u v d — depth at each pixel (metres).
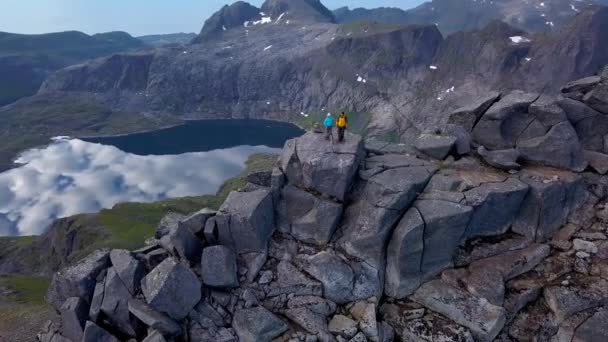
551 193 27.39
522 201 28.00
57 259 117.88
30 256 127.38
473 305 24.42
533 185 27.73
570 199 28.47
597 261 25.69
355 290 26.06
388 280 26.83
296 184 30.22
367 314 24.67
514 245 27.19
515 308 24.48
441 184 28.39
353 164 28.73
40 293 75.56
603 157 30.27
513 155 30.62
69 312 25.23
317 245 28.31
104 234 116.62
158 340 22.62
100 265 27.48
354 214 28.50
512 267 25.69
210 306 24.94
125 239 108.56
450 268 26.66
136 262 26.55
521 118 32.09
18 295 72.31
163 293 23.91
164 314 24.03
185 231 27.09
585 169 30.48
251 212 27.20
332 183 28.53
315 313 24.97
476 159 31.72
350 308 25.78
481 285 24.88
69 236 122.12
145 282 25.11
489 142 32.62
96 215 131.12
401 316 25.61
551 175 29.02
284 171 30.59
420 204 27.06
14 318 45.03
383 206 26.83
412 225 25.67
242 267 26.84
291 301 25.48
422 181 28.41
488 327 23.61
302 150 30.42
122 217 129.00
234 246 27.56
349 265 26.58
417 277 26.52
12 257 128.50
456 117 34.31
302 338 23.80
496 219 27.64
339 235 28.38
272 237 28.92
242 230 27.14
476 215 26.88
